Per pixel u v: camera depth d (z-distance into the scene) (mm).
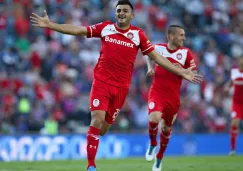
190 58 33156
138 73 69312
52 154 52500
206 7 88812
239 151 63594
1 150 49875
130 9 26922
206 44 82250
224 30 87688
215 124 70250
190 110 68625
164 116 32625
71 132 59031
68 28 26484
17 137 50906
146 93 67438
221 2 91812
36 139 51719
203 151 61688
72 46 69750
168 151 59500
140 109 65625
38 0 74500
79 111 62062
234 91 49281
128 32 27062
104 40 27125
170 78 32312
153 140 33656
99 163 39906
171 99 32344
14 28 69062
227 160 43438
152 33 79500
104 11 78500
